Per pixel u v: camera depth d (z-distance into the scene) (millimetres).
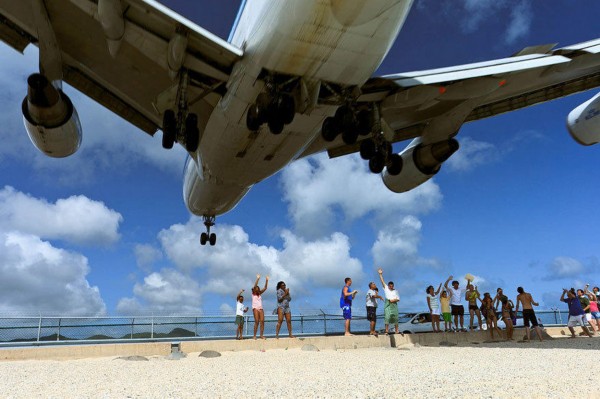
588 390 3811
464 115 11234
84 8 7309
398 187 12883
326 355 9266
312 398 3691
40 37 8227
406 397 3617
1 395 4227
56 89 9117
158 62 8125
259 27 7332
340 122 8492
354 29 6852
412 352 9727
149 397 3900
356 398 3631
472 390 3912
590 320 15625
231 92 8422
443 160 12031
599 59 9227
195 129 8672
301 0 6504
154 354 10531
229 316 14195
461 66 9289
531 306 12789
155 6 6945
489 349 10062
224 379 5246
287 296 12148
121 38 7512
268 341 11148
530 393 3689
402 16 6863
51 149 9859
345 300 12234
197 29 7262
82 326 12906
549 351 8875
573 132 11078
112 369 6863
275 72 7727
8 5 8273
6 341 12180
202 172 12438
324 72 7668
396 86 8938
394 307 12523
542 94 11352
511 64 9008
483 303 13750
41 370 6918
